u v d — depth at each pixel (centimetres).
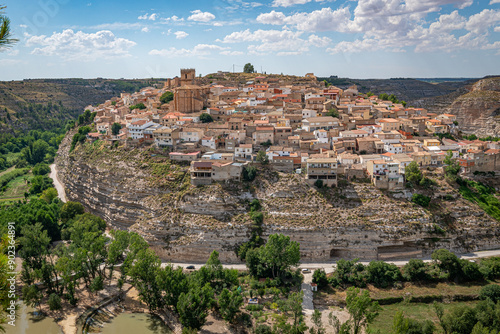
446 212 18575
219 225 17962
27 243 15362
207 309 13450
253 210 18475
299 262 16962
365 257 17475
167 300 13812
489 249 18200
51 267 15288
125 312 14775
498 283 15512
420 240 17875
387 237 17562
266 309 14100
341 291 15350
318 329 12431
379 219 17962
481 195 19412
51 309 14338
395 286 15475
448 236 17962
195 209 18725
